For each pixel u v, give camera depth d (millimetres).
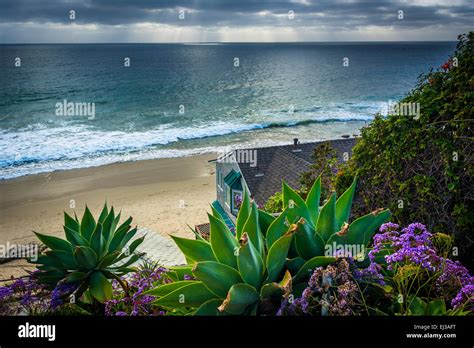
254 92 103938
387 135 5383
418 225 3217
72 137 56312
